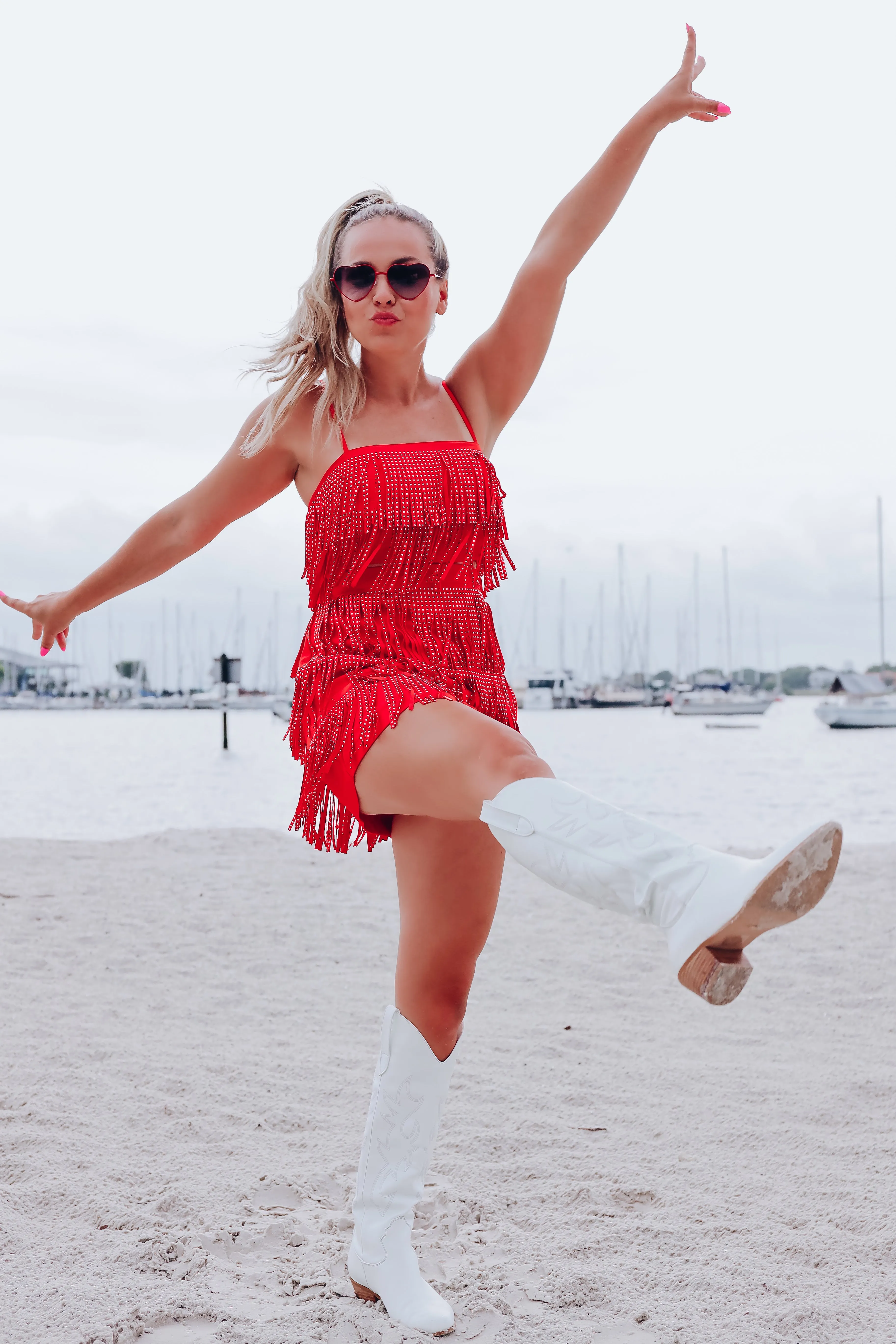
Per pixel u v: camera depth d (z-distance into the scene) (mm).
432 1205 2613
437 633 2072
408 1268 2084
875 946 5465
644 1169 2842
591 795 1599
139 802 16500
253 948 5520
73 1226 2424
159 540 2293
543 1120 3193
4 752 31641
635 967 5203
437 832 2039
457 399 2285
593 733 46812
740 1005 4555
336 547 2062
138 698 95812
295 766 25328
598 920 6230
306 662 2121
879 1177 2771
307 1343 1942
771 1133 3082
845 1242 2393
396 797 1837
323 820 2041
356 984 4883
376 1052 3852
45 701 93812
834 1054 3859
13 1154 2828
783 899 1349
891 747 34969
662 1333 2010
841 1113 3244
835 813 15047
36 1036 3953
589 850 1525
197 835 9352
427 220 2146
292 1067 3658
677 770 24422
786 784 20391
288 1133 3082
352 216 2123
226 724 29219
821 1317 2061
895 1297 2152
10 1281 2162
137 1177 2711
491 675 2133
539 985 4887
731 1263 2289
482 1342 1975
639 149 2186
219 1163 2840
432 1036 2107
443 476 2057
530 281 2232
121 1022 4184
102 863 7973
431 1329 1987
